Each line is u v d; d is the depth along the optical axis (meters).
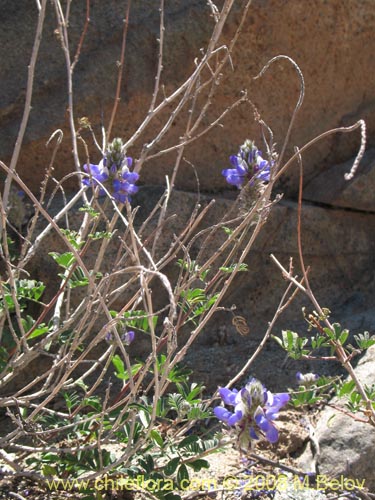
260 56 0.58
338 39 0.60
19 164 0.54
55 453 0.40
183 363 0.53
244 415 0.32
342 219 0.60
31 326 0.42
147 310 0.35
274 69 0.58
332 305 0.59
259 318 0.57
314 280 0.59
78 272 0.41
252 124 0.59
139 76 0.56
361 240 0.60
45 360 0.49
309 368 0.52
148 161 0.57
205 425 0.47
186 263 0.41
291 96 0.60
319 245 0.59
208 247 0.55
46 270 0.50
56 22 0.56
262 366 0.53
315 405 0.48
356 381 0.41
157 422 0.41
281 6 0.57
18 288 0.40
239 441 0.32
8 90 0.54
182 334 0.55
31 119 0.54
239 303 0.57
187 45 0.56
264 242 0.57
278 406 0.32
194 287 0.54
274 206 0.57
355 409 0.40
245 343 0.56
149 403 0.41
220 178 0.59
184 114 0.57
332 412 0.45
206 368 0.53
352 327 0.56
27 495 0.39
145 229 0.53
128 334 0.40
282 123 0.60
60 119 0.54
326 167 0.62
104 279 0.36
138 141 0.56
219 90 0.58
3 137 0.54
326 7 0.58
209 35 0.56
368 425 0.43
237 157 0.41
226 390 0.33
